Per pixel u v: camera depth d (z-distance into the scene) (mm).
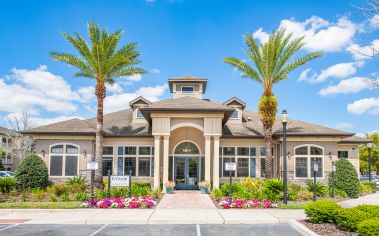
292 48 24516
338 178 24156
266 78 24734
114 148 27422
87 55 23656
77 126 26766
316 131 25781
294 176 25625
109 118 30516
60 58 23422
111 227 12820
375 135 52312
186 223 13633
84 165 25953
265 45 24609
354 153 32000
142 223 13648
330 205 12555
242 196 19844
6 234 11547
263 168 27578
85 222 13633
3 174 40531
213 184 23781
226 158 27578
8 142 54156
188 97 26719
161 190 24656
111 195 19516
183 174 27469
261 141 27719
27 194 21266
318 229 11461
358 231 9336
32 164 23562
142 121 29250
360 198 23328
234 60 25219
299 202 19281
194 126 24109
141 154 27359
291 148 25922
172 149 27672
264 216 14680
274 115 24719
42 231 12047
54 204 17219
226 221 13703
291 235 11391
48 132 25672
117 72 24844
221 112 23875
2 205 16750
